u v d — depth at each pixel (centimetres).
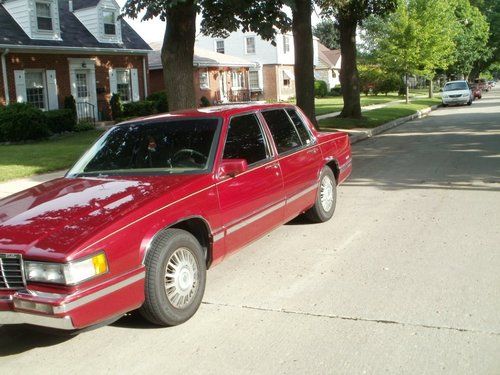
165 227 427
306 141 691
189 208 453
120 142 561
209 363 378
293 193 626
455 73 5775
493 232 658
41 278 366
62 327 360
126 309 396
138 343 414
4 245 380
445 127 2100
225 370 367
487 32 5769
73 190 477
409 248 613
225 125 537
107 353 402
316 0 1922
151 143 542
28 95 2359
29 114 1898
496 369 350
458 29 4584
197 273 456
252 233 543
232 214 506
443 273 529
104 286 377
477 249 597
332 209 757
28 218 418
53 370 383
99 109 2670
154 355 394
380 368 358
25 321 369
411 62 3647
